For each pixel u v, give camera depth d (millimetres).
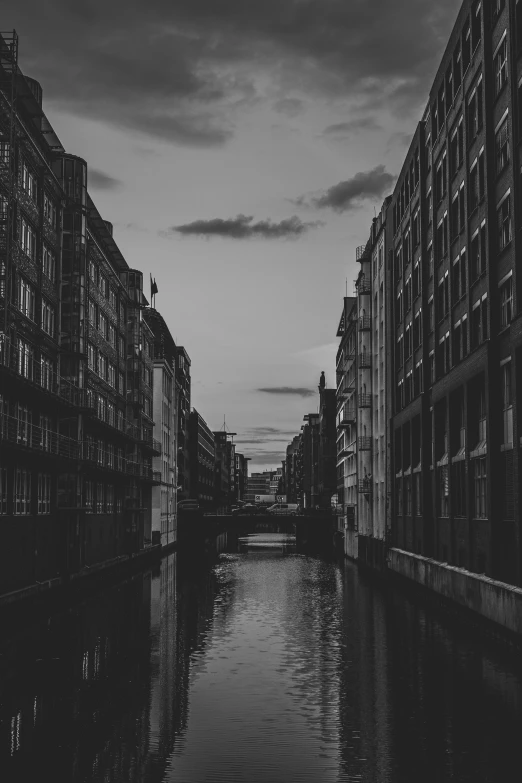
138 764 15781
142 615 36719
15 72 36500
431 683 22500
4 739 17359
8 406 37125
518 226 28594
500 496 30578
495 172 32219
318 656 26641
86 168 50094
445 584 38281
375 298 70312
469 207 36781
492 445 30844
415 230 51500
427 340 46938
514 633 26781
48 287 44812
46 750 16625
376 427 68812
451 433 38906
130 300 73375
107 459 60594
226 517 118750
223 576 59219
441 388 41594
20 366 39344
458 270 39844
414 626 33344
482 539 32656
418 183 49875
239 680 23062
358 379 75188
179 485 118812
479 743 17062
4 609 31719
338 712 19562
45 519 41312
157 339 101562
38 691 21453
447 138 41250
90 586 48938
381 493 65000
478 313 35781
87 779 14891
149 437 84625
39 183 42719
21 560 36812
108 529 58688
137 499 71062
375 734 17766
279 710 19797
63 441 46656
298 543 126125
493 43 32531
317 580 56125
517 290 28406
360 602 42281
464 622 34219
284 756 16297
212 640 29875
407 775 15164
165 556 87000
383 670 24297
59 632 30875
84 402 48281
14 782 14695
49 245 45344
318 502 153500
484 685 22156
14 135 37219
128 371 74125
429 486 45312
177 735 17719
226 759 16125
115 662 25500
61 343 47969
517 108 28812
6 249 34875
